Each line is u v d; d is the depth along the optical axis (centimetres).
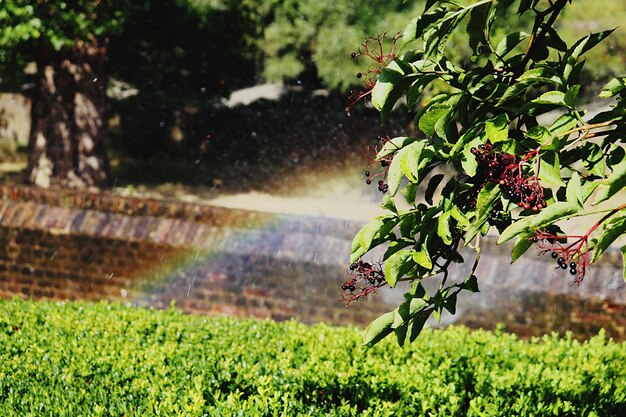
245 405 440
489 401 502
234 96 2423
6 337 618
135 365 548
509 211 313
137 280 977
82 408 452
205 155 2352
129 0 1543
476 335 713
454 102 281
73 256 995
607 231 246
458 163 292
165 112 2359
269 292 931
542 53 320
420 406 483
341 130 2319
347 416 452
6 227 1016
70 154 1839
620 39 1884
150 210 987
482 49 316
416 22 284
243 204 1991
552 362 641
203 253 953
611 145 285
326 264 913
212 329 696
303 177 2241
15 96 2414
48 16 1486
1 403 473
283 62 2275
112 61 1948
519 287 852
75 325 683
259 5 2084
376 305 902
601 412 508
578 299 837
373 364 568
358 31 2064
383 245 896
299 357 602
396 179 264
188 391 471
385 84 273
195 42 1830
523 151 260
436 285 882
